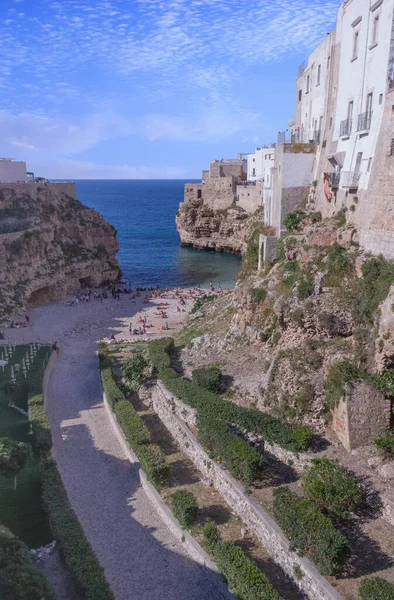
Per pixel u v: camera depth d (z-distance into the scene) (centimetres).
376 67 3125
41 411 3472
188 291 8338
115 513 2578
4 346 5206
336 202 3775
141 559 2264
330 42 4034
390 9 2912
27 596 1769
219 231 12438
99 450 3183
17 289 6888
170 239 15025
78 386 4222
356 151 3438
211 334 4181
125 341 5428
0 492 2642
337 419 2575
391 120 2911
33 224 7731
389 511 2105
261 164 11825
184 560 2252
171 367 3803
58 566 2152
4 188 7900
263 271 4400
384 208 2947
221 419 2844
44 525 2406
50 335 5825
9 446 2572
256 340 3600
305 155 4403
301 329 3025
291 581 2000
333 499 2095
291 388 2794
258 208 11181
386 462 2314
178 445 3111
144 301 7562
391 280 2680
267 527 2155
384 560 1941
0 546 1933
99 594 1942
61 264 8006
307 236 3550
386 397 2497
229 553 2050
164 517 2512
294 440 2539
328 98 4094
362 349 2597
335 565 1873
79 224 8794
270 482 2455
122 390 3866
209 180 12912
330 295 3036
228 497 2519
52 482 2709
